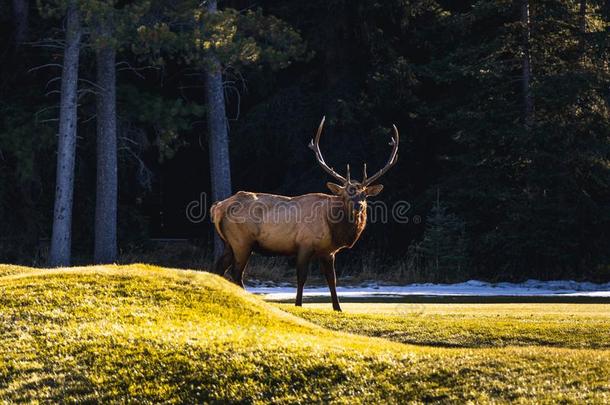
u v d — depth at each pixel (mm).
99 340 20000
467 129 54938
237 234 30922
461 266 53750
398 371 17969
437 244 53656
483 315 28094
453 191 56156
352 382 17703
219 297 23953
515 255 53500
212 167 55562
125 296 23375
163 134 54656
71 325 21047
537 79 53938
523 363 18094
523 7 55250
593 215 53250
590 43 55000
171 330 20703
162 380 18234
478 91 56562
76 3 47750
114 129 52562
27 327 20984
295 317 24328
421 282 52938
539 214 53094
